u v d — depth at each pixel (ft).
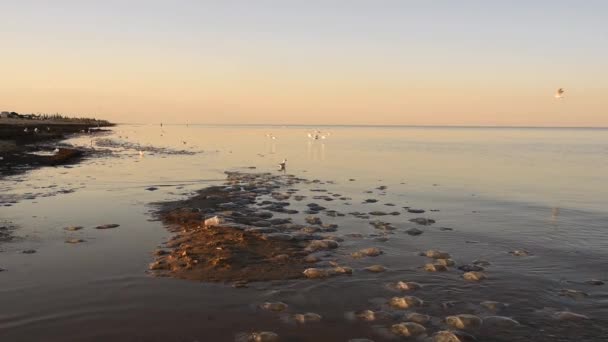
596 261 39.22
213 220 48.03
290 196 69.72
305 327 26.48
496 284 33.55
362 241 44.73
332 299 30.50
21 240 43.78
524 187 84.84
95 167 111.34
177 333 25.59
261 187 78.84
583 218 57.16
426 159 147.84
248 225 49.14
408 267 37.24
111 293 31.01
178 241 42.93
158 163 124.98
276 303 29.35
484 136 451.12
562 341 25.03
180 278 33.81
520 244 44.62
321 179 93.20
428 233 48.60
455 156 162.61
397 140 320.29
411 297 30.27
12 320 27.02
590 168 120.88
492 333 25.95
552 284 33.65
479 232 49.34
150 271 35.22
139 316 27.63
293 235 45.60
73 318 27.32
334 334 25.73
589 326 26.76
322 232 47.73
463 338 25.25
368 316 27.89
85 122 563.07
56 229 48.14
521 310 29.04
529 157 159.94
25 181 84.99
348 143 264.72
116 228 48.62
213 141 271.28
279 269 35.81
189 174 99.50
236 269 35.55
